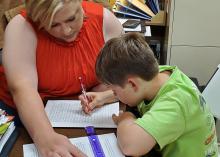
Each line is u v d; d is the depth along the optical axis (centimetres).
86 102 121
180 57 240
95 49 133
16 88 117
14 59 121
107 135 105
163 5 255
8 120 105
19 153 98
